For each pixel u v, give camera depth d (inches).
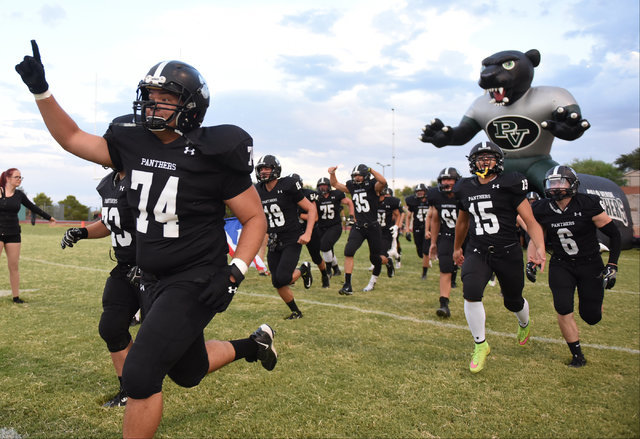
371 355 156.9
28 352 152.4
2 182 219.5
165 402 117.3
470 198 163.2
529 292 287.9
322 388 128.0
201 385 128.2
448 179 221.8
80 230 117.6
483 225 161.9
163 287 83.3
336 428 106.1
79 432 101.2
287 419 109.7
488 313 228.1
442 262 221.9
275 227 211.8
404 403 120.2
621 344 179.8
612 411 119.0
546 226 164.1
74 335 172.4
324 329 188.2
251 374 136.8
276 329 186.7
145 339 76.9
